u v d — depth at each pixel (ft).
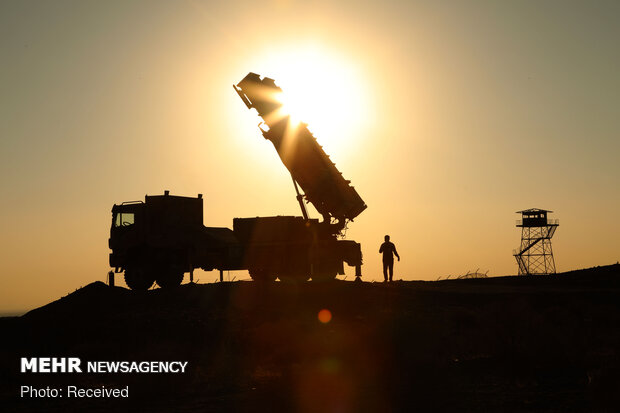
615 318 92.17
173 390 59.98
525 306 87.25
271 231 125.18
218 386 60.80
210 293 107.14
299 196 122.42
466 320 87.86
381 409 49.01
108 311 103.91
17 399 57.93
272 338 79.41
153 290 114.11
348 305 98.63
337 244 121.60
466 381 59.11
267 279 124.16
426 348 70.85
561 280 139.64
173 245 125.08
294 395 55.21
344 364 68.74
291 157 120.06
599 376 52.19
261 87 118.83
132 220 125.80
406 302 100.89
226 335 83.30
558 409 47.80
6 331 93.15
